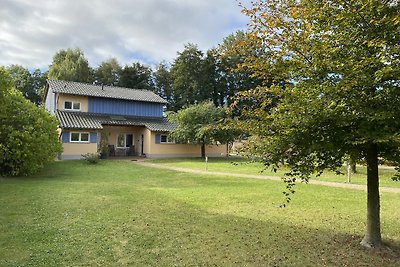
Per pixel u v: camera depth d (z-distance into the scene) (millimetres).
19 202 8648
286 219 7461
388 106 4195
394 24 3891
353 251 5277
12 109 14867
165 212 7918
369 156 5188
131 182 13766
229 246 5465
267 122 4879
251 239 5883
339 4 4488
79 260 4664
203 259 4828
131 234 6008
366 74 4164
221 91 52312
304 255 5074
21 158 14312
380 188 12781
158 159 28344
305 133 4559
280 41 4805
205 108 29359
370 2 4117
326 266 4625
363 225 7012
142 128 31266
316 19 4652
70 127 24891
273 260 4840
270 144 4863
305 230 6559
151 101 32594
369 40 4227
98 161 22906
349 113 4367
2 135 14102
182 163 24578
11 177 14164
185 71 51562
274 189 12047
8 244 5266
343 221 7344
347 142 4266
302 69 4688
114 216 7363
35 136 14750
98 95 29250
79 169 18703
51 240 5527
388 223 7258
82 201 9039
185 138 29078
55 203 8648
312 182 14211
